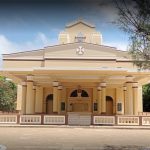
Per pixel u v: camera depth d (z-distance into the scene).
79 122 24.78
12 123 24.58
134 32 10.48
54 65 26.36
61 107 33.19
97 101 32.78
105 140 15.66
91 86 33.09
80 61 26.34
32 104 26.75
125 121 24.45
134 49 10.97
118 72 24.94
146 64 11.11
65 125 24.27
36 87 33.69
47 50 26.62
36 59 26.86
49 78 28.77
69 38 33.50
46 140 15.40
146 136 17.84
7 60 26.92
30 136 17.28
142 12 10.10
